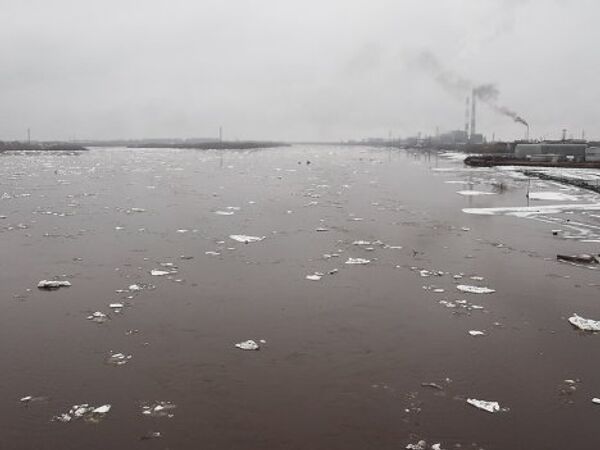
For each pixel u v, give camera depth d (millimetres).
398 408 9727
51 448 8523
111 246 21344
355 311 14375
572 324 13586
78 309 14383
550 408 9773
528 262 19359
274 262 19141
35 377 10734
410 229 25375
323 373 10977
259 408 9695
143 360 11492
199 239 22766
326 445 8680
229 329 13141
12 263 18703
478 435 8953
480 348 12180
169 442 8711
